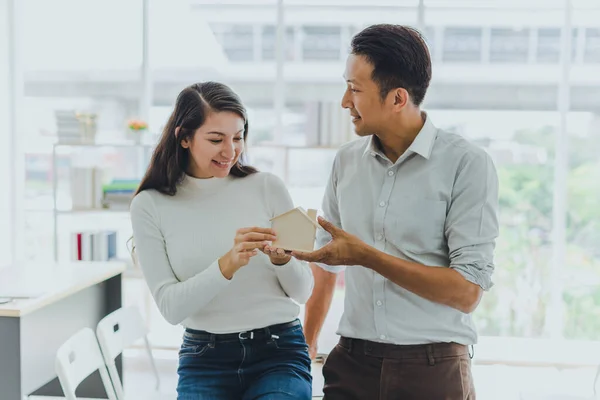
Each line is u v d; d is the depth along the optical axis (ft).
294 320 6.67
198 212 6.60
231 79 15.20
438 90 14.78
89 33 15.35
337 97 15.01
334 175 6.72
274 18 14.99
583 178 14.60
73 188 14.26
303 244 5.81
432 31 14.70
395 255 6.21
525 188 14.70
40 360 8.48
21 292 8.43
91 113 14.34
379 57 5.75
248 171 6.90
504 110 14.67
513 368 13.41
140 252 6.56
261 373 6.37
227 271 5.97
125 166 15.30
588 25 14.40
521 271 14.73
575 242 14.64
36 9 15.37
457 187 6.04
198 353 6.43
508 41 14.57
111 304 10.57
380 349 6.19
